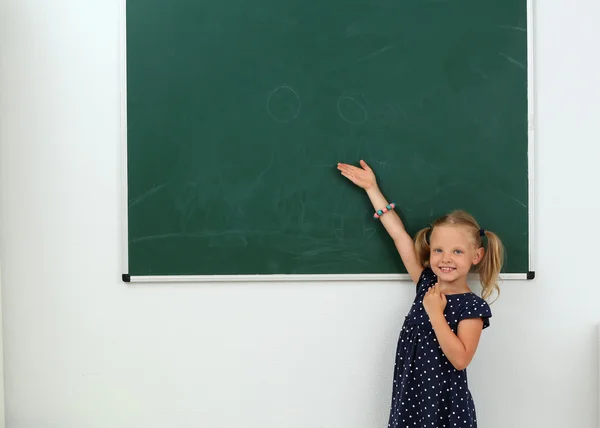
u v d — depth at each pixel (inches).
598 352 78.2
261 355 76.9
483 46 76.4
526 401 78.6
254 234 75.9
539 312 78.3
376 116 76.0
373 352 77.6
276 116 75.4
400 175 76.4
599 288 78.4
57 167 74.6
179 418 76.6
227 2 74.7
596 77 77.8
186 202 75.2
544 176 77.9
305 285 76.9
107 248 75.4
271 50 75.1
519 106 76.7
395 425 69.0
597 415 78.7
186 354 76.4
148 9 74.1
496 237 72.4
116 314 75.7
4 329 74.8
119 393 76.0
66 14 74.2
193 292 76.1
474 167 76.7
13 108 74.0
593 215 78.1
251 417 77.1
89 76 74.5
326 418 77.7
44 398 75.4
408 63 76.0
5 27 73.8
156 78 74.4
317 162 75.9
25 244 74.7
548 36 77.4
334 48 75.5
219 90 74.9
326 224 76.3
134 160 74.6
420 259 74.1
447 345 65.2
